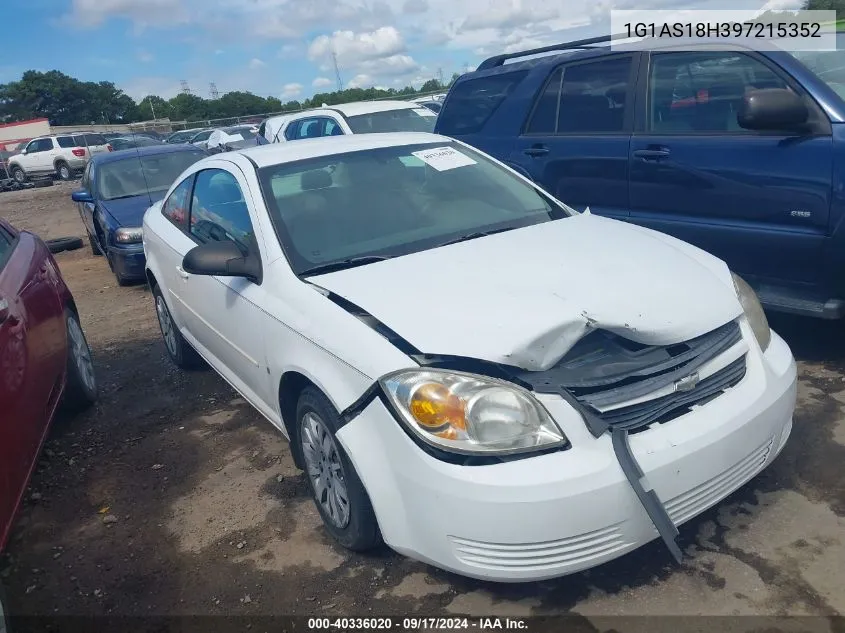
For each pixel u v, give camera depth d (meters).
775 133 4.16
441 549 2.46
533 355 2.47
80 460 4.25
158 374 5.54
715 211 4.46
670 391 2.56
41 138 28.80
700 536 2.91
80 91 83.31
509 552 2.35
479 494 2.32
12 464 3.00
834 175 3.87
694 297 2.82
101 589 3.06
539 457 2.36
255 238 3.55
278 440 4.20
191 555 3.22
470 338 2.53
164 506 3.65
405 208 3.69
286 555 3.13
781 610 2.51
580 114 5.28
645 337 2.60
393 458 2.53
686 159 4.53
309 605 2.81
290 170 3.81
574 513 2.32
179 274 4.58
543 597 2.70
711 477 2.55
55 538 3.48
